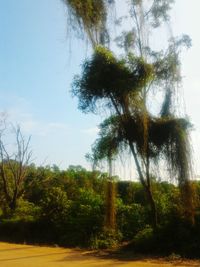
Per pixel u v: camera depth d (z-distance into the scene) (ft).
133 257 66.39
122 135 76.38
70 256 67.46
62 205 97.81
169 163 75.00
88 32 77.41
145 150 75.36
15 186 125.08
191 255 66.49
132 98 74.49
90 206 91.20
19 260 62.03
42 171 136.87
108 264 58.23
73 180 124.67
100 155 77.82
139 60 74.18
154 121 76.54
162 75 76.69
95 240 80.53
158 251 71.05
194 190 74.18
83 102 75.56
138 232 82.79
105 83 73.82
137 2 78.89
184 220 72.90
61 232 93.50
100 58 73.92
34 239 96.12
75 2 77.36
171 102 76.79
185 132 75.25
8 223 104.53
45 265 56.80
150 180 78.13
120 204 89.30
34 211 108.88
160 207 82.84
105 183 83.41
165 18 78.79
